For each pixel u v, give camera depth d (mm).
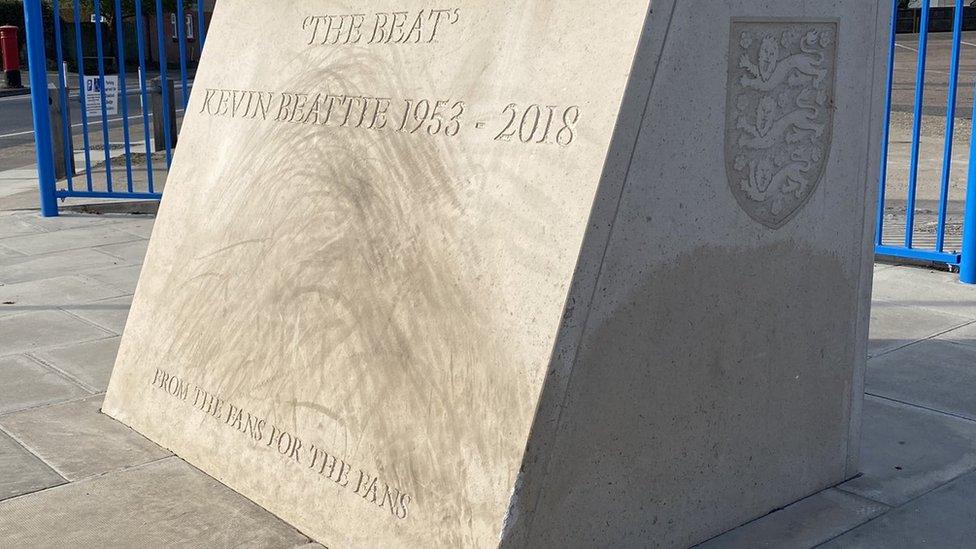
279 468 3178
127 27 35406
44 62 8234
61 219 8422
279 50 3785
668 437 2811
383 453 2852
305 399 3139
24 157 13625
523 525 2523
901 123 13773
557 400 2525
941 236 6203
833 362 3240
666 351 2748
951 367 4465
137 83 26656
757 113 2812
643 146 2568
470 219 2803
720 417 2938
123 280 6293
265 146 3654
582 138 2568
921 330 5047
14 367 4598
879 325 5152
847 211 3146
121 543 2955
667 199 2650
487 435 2598
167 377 3752
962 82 19078
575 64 2660
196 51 37156
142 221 8344
